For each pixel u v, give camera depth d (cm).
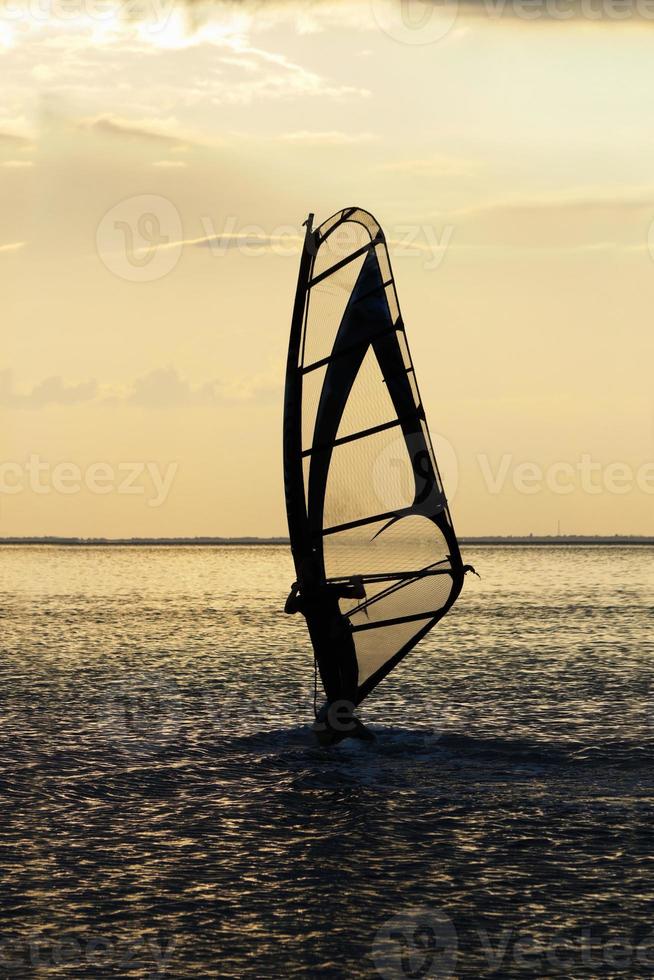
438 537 7331
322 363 7556
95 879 5231
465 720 9300
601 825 6044
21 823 6147
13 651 15350
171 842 5803
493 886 5131
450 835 5884
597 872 5297
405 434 7288
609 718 9338
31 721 9350
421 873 5309
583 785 6950
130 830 6009
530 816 6238
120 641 17075
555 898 4981
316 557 7638
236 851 5647
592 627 19350
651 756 7762
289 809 6412
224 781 7112
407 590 7512
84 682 11931
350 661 7869
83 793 6812
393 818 6212
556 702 10244
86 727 9062
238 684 11769
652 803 6488
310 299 7662
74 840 5834
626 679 11938
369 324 7381
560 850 5628
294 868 5381
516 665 13425
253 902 4944
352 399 7469
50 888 5116
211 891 5084
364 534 7519
